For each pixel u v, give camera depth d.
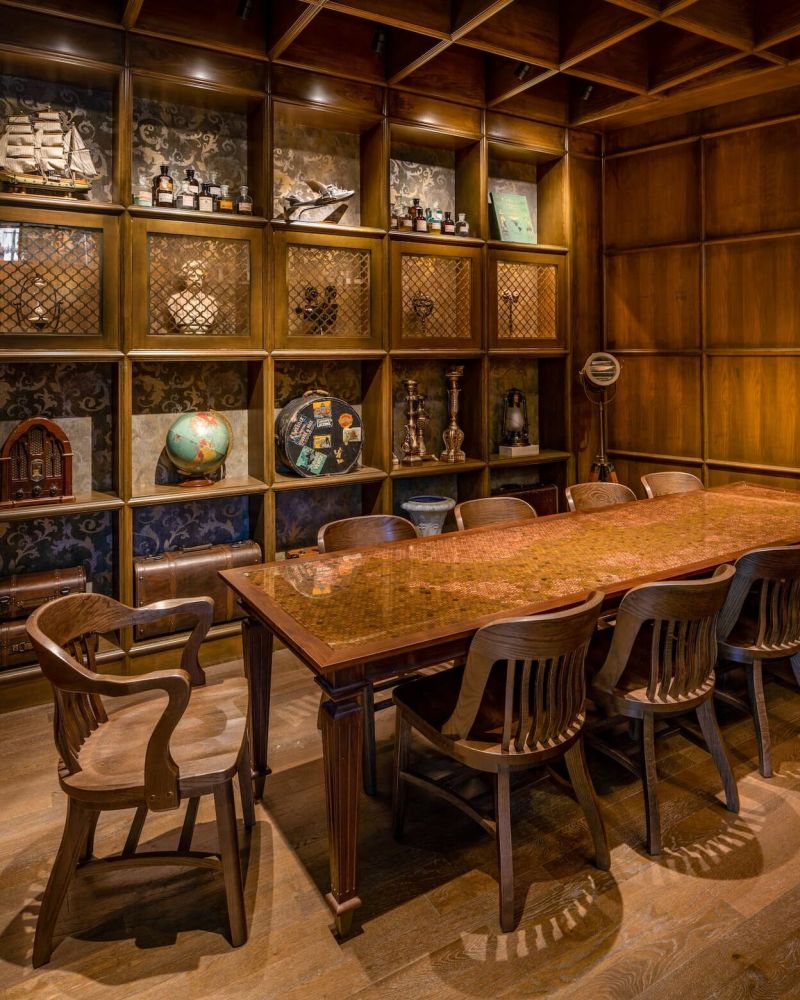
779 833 2.38
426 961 1.90
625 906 2.07
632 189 5.07
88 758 1.97
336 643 1.94
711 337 4.81
